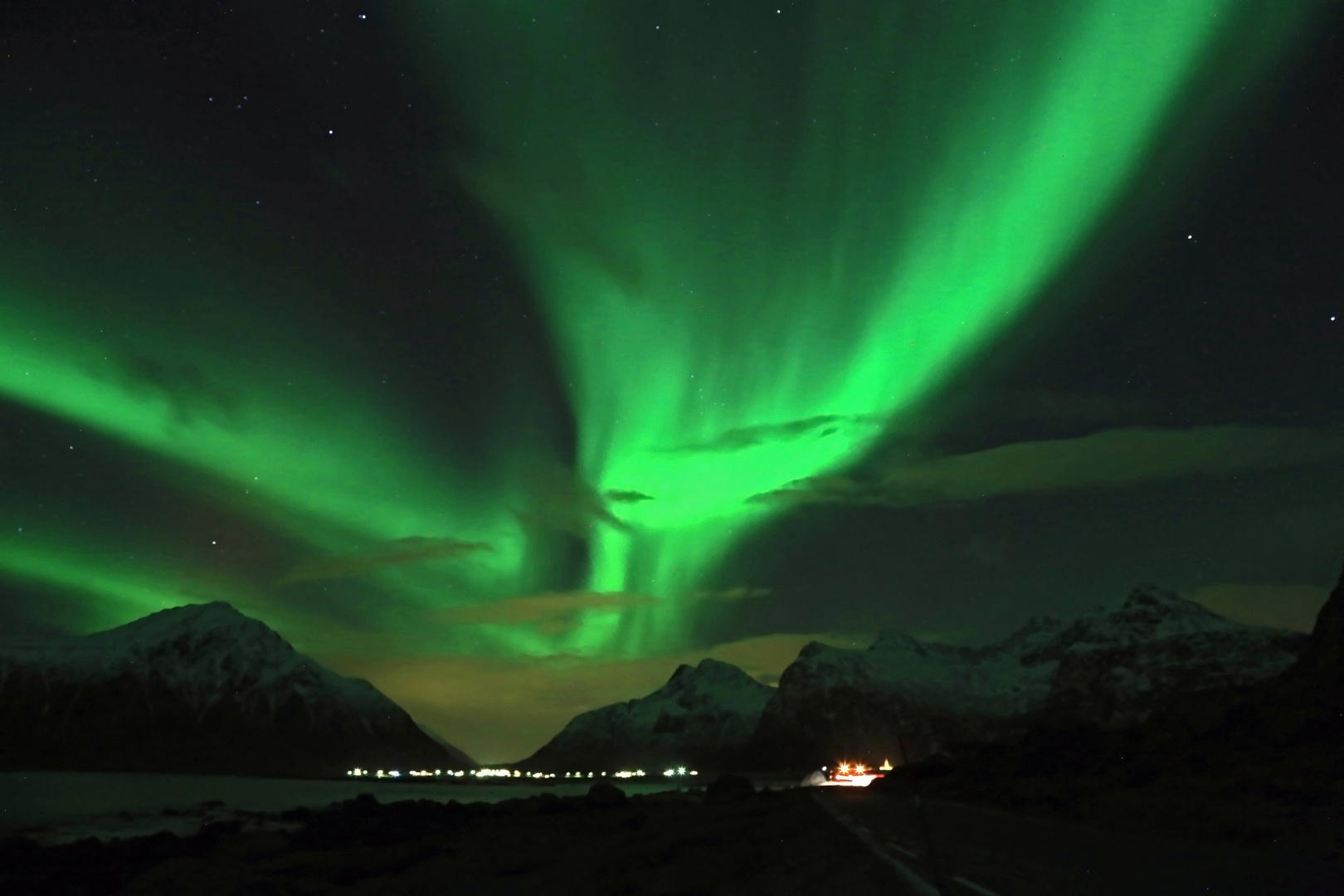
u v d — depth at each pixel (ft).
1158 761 113.91
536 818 172.04
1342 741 95.50
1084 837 71.92
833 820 113.80
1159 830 72.54
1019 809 110.52
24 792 614.34
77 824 303.07
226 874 88.69
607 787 221.46
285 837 149.38
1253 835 62.59
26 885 106.52
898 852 69.87
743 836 101.60
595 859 94.48
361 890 84.28
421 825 167.94
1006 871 53.67
